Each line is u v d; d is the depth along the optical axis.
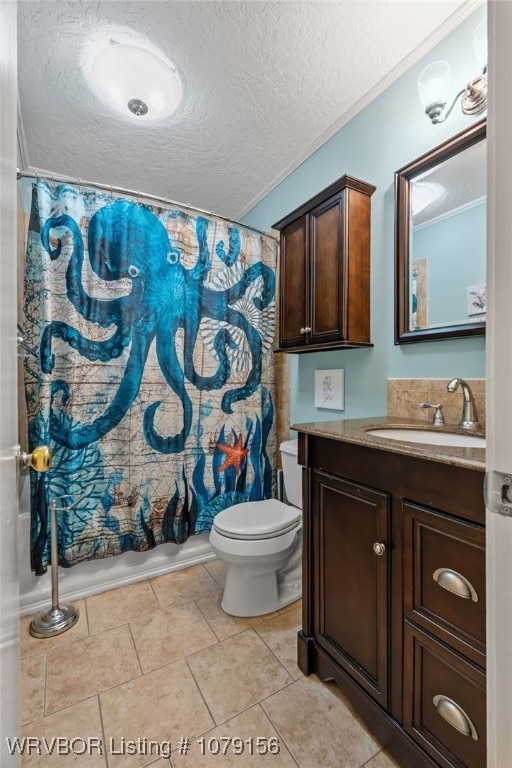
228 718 1.10
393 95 1.52
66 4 1.19
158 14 1.24
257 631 1.49
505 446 0.44
